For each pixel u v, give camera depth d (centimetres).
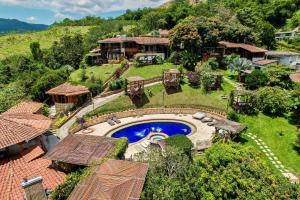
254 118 4122
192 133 3859
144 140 3700
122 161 2070
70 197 1661
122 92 5309
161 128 4188
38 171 2145
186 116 4628
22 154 2353
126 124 4319
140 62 6456
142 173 1883
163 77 5372
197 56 6562
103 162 2061
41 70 6825
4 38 11994
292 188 1738
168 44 6975
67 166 2203
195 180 1955
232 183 1745
